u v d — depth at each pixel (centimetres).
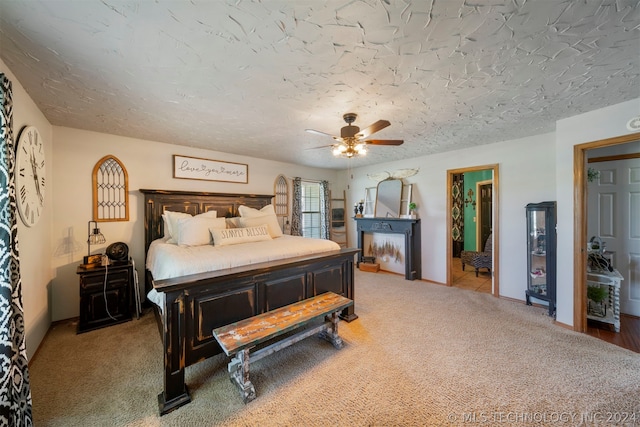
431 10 121
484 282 454
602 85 197
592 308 276
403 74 180
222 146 384
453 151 421
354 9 120
